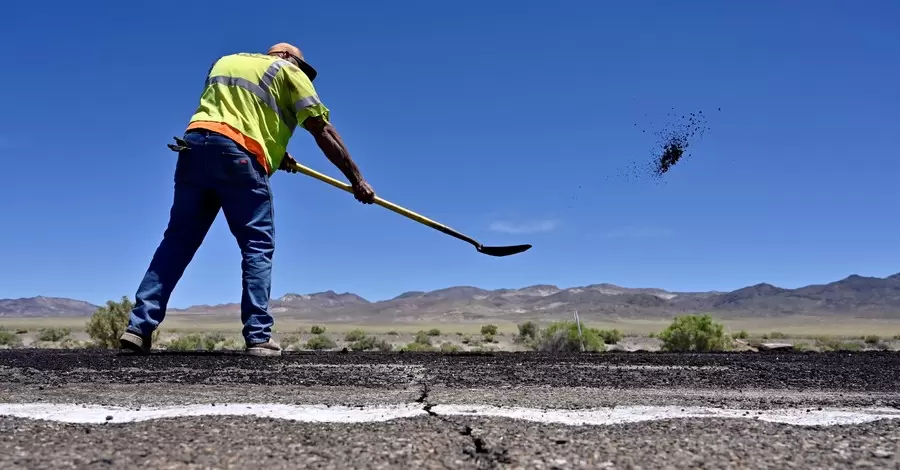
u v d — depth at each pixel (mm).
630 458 2023
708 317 25203
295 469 1898
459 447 2150
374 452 2068
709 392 3887
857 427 2555
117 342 22953
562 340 23578
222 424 2410
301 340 41344
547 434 2322
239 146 5680
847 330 147125
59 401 3102
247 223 5859
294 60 6230
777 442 2227
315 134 6168
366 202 6859
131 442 2145
